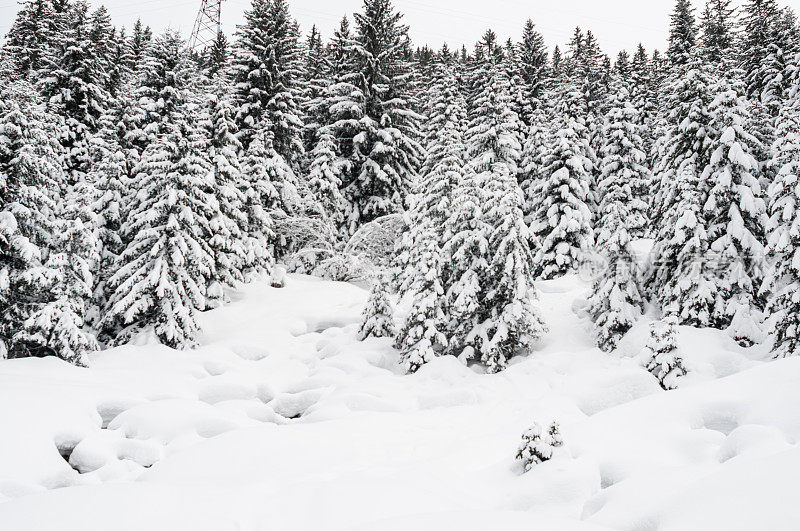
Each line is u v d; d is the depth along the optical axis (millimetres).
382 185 30859
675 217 17547
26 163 15070
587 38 43000
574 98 28969
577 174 27953
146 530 4770
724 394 7945
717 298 16219
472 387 14516
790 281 14445
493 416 12133
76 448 10641
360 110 30672
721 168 17781
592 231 27469
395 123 32188
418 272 16953
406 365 16219
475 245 17516
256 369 17953
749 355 14438
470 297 16672
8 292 14938
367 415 12375
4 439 9664
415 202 22797
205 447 9297
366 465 8453
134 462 10500
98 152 21844
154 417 12078
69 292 15617
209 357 17922
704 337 15070
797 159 14125
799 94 24656
